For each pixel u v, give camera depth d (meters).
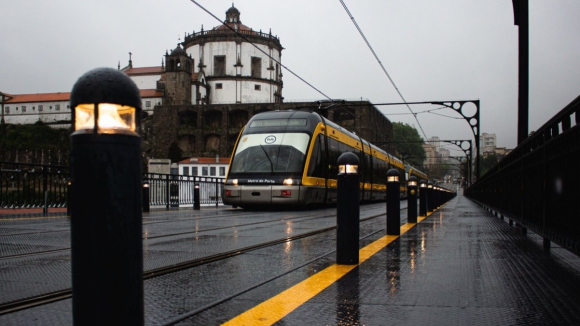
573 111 4.77
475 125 32.41
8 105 111.69
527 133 12.59
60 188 17.14
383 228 10.16
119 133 1.78
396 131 167.62
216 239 8.16
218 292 4.13
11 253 6.37
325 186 21.36
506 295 3.95
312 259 5.91
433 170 158.50
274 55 110.38
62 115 109.56
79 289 1.74
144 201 17.84
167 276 4.87
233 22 107.69
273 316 3.34
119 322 1.75
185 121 102.12
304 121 20.44
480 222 11.93
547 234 6.11
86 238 1.73
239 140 20.52
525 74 12.64
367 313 3.40
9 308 3.59
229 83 105.44
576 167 4.70
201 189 26.30
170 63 102.38
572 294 3.98
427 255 6.16
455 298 3.85
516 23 12.91
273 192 18.73
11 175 15.59
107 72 1.84
